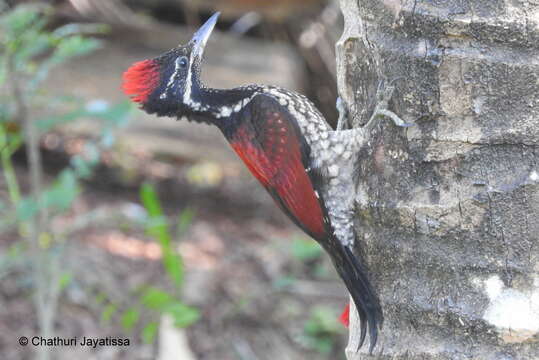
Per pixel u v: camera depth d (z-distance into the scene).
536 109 6.12
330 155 7.27
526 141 6.14
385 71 6.71
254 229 18.75
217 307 14.78
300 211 7.54
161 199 19.58
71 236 15.51
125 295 14.13
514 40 6.12
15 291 13.24
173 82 8.31
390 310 6.68
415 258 6.50
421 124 6.47
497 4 6.14
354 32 7.21
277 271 16.47
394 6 6.62
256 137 7.89
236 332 14.30
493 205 6.21
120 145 21.00
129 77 8.36
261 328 14.58
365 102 7.32
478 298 6.26
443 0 6.30
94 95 20.48
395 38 6.64
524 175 6.16
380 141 6.81
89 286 14.04
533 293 6.16
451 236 6.35
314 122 7.56
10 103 10.62
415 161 6.51
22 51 10.04
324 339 14.60
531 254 6.16
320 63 16.77
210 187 20.78
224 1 16.02
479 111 6.23
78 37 10.33
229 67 26.02
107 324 13.34
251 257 17.03
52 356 11.99
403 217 6.56
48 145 19.52
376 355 6.68
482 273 6.25
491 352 6.21
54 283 10.82
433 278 6.43
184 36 19.06
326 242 7.26
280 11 15.94
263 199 20.73
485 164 6.25
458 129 6.30
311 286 16.17
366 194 6.90
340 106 7.80
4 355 11.91
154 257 15.79
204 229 18.23
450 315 6.31
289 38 16.81
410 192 6.55
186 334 13.95
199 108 8.27
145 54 24.08
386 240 6.70
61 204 10.26
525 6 6.11
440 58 6.30
